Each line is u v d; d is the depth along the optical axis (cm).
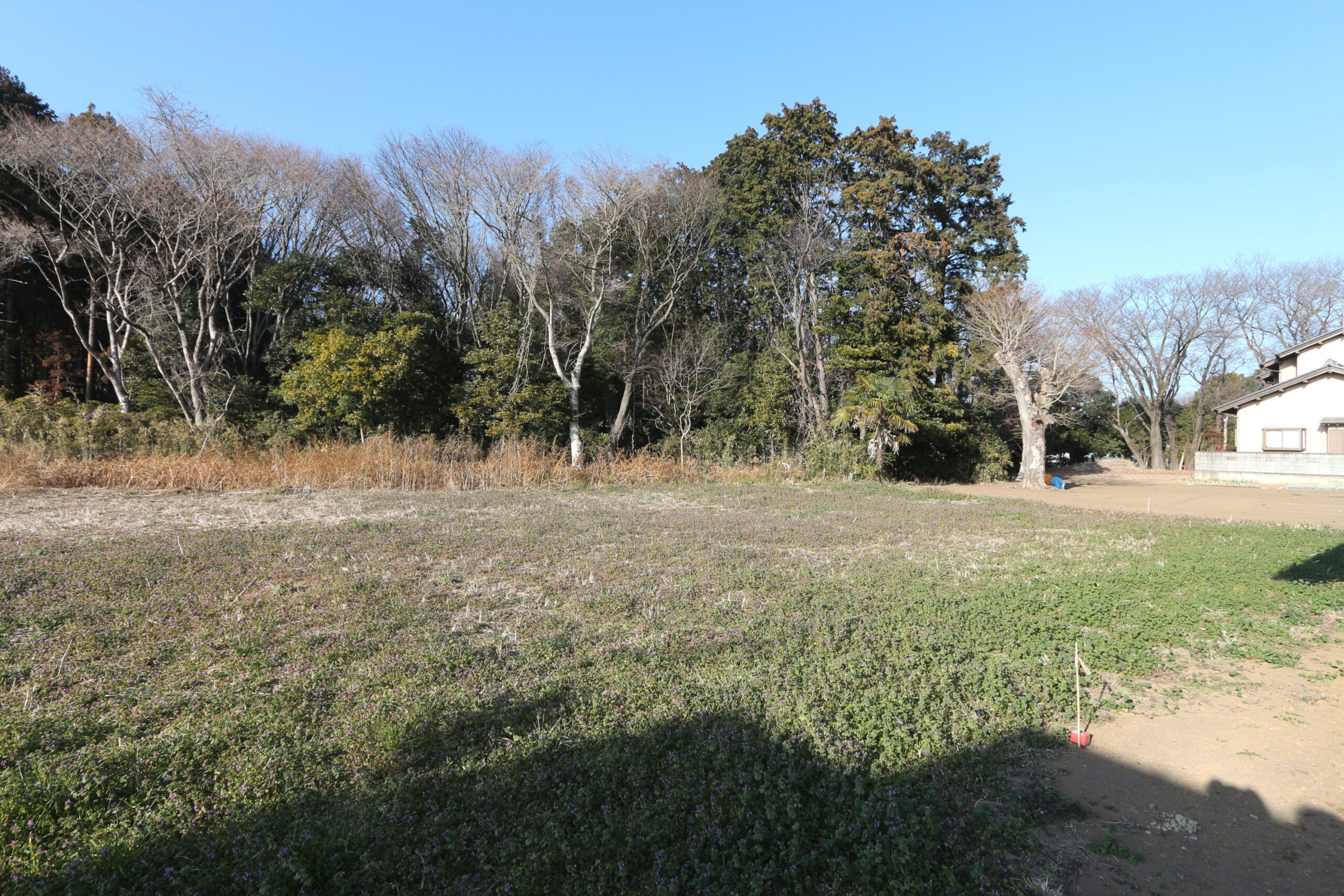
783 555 1038
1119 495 2294
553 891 312
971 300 3078
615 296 3325
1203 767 447
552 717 470
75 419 1945
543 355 3250
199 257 2708
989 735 470
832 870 331
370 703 483
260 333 3189
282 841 338
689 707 490
